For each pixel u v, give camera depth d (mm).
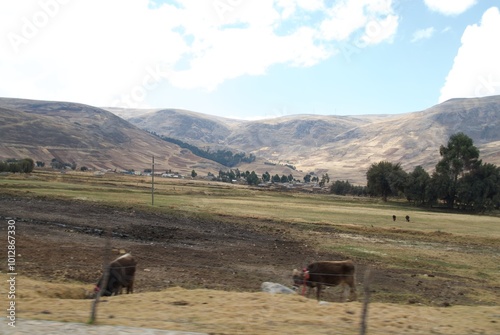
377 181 123312
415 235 47344
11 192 55906
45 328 9617
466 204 110750
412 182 112312
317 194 148625
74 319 10594
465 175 111250
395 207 102688
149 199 68000
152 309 12039
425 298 20625
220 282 21625
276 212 63375
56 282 19109
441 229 54219
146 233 36188
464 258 34531
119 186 98438
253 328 10156
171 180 175625
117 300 13320
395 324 11227
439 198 110188
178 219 46688
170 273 22750
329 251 33938
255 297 13859
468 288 23438
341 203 103062
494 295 22203
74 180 107625
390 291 21766
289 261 28875
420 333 10555
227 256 29188
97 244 29234
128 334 9328
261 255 30500
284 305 12812
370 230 48781
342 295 18812
